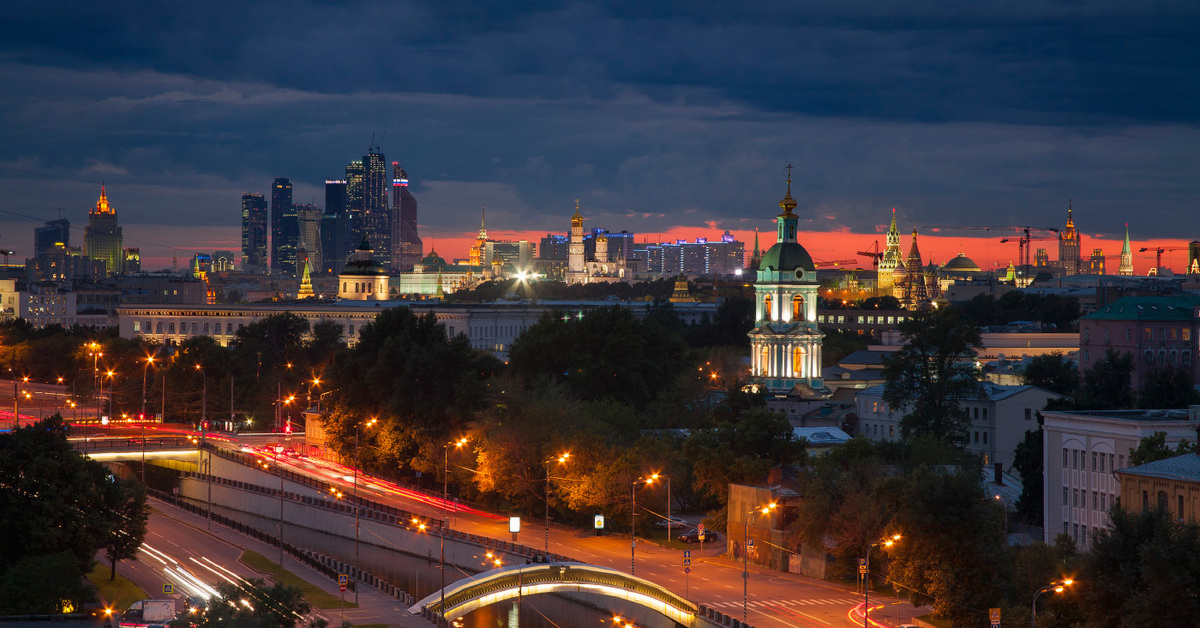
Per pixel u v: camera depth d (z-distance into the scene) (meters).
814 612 155.00
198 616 125.38
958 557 145.25
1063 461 181.25
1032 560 139.38
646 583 166.88
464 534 198.62
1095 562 124.81
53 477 171.38
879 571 169.62
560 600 186.12
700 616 152.12
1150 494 150.88
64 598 155.50
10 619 147.75
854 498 172.38
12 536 168.38
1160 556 118.00
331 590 176.00
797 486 196.12
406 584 187.88
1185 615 116.75
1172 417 178.25
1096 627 122.81
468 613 175.75
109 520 176.12
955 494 145.38
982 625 142.00
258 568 189.75
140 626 138.50
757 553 185.00
